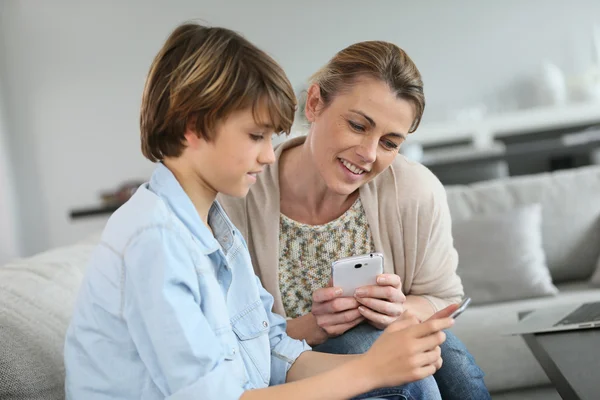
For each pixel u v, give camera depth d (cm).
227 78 111
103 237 114
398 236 170
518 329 174
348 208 171
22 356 137
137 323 109
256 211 168
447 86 659
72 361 115
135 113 652
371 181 170
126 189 582
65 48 646
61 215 654
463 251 279
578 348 157
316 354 139
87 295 114
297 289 172
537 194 294
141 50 648
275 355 140
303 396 110
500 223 280
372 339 151
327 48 655
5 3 641
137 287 108
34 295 159
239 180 117
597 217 288
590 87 618
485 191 298
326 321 154
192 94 111
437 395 135
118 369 112
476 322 243
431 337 115
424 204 170
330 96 152
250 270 137
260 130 115
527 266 273
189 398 105
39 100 648
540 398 223
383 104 146
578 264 287
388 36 655
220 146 114
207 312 115
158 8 646
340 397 111
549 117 601
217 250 122
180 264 111
